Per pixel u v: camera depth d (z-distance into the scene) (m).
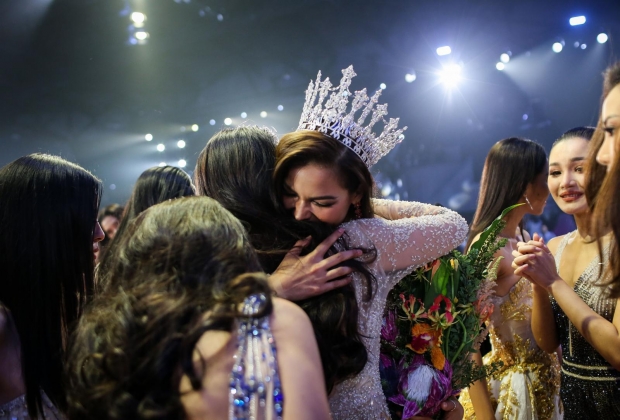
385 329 1.60
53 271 1.53
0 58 9.25
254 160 1.49
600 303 1.90
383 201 1.89
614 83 1.47
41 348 1.50
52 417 1.52
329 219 1.46
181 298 0.95
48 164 1.59
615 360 1.76
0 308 1.46
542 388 2.27
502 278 2.34
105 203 10.91
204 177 1.52
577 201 2.10
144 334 0.93
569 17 8.06
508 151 2.45
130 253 1.05
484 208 2.49
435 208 1.78
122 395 0.90
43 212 1.53
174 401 0.89
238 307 0.96
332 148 1.44
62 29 8.96
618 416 1.87
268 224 1.44
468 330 1.66
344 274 1.42
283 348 0.94
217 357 0.92
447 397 1.60
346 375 1.39
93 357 0.95
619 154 1.38
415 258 1.56
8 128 10.31
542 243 1.97
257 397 0.88
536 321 2.14
